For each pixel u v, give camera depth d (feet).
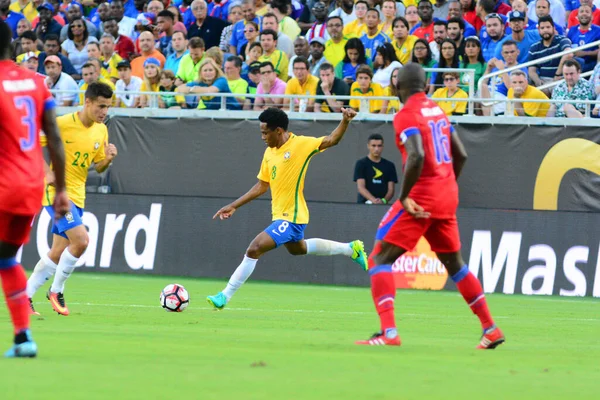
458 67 187.73
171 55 213.25
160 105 194.39
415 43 189.67
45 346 68.28
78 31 225.76
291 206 113.09
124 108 189.78
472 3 210.59
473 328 100.99
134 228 180.86
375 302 75.92
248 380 53.16
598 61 187.32
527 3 215.31
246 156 183.42
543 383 56.29
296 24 219.00
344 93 186.29
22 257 183.42
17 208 59.62
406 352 71.36
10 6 257.14
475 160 175.42
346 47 196.85
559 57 191.93
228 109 190.70
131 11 248.73
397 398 48.29
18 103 59.88
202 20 224.33
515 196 174.40
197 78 197.26
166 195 180.14
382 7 213.87
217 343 74.69
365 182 173.37
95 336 77.82
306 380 53.88
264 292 152.56
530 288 163.73
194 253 178.09
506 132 174.40
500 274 165.17
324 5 219.20
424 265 167.02
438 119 74.23
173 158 186.50
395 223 74.23
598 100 176.76
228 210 114.93
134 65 216.13
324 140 111.34
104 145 107.96
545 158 173.06
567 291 162.30
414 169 71.36
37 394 46.32
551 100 169.68
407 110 73.31
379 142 171.83
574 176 171.94
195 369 57.36
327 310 121.29
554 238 163.32
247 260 112.27
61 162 62.64
